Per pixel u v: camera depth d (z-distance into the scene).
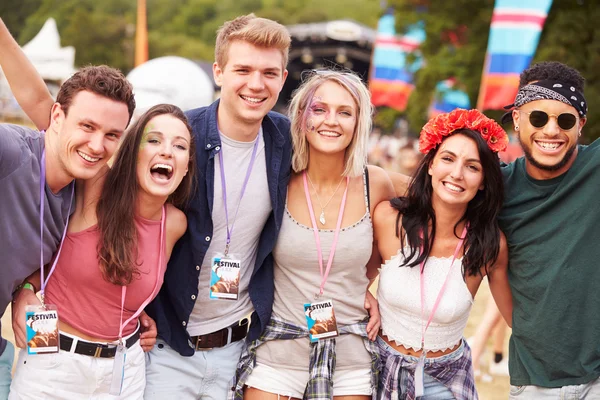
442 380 3.50
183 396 3.58
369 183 3.67
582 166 3.29
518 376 3.47
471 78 17.70
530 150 3.33
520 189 3.47
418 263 3.48
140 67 17.58
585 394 3.28
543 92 3.27
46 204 3.02
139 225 3.25
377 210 3.63
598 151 3.26
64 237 3.13
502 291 3.62
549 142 3.27
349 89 3.48
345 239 3.51
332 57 36.25
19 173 2.92
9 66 3.27
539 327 3.32
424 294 3.46
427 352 3.51
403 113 26.25
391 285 3.52
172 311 3.57
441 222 3.52
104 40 44.75
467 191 3.39
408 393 3.49
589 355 3.25
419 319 3.48
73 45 43.75
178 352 3.57
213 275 3.43
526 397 3.43
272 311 3.62
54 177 3.04
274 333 3.54
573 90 3.27
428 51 18.94
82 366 3.11
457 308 3.45
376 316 3.62
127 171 3.14
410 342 3.51
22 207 2.96
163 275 3.31
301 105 3.53
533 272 3.34
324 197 3.59
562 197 3.29
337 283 3.54
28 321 3.01
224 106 3.49
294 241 3.51
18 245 3.00
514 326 3.48
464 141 3.39
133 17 50.38
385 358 3.57
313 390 3.43
